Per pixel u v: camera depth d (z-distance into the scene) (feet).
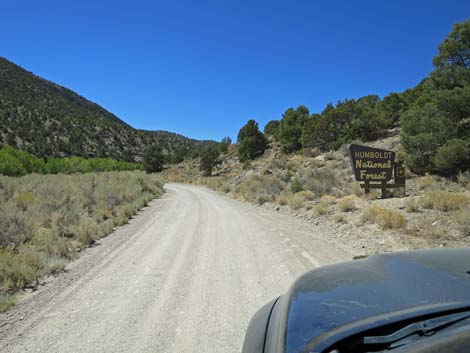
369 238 26.08
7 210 32.40
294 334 5.47
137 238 30.91
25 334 13.03
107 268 21.68
